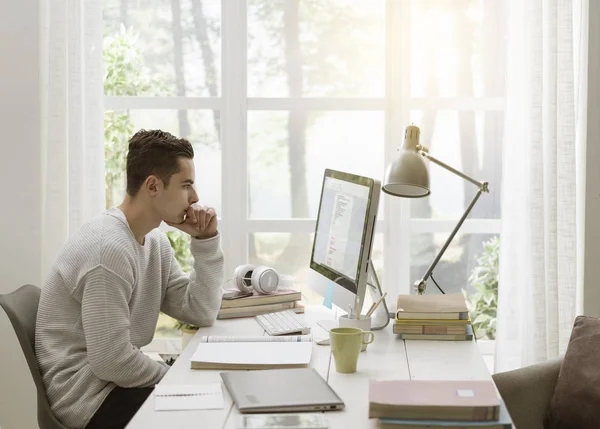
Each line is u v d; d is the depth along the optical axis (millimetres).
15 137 2877
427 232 3102
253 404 1527
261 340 2008
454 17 3029
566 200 2844
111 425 1930
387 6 2891
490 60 3037
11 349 2928
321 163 3098
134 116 3094
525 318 2836
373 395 1465
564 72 2807
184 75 3084
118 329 1922
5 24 2855
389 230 3004
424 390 1496
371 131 3080
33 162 2881
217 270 2287
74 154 2818
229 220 3100
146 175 2105
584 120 2906
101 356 1902
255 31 3074
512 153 2848
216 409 1549
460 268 3107
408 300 2186
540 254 2787
